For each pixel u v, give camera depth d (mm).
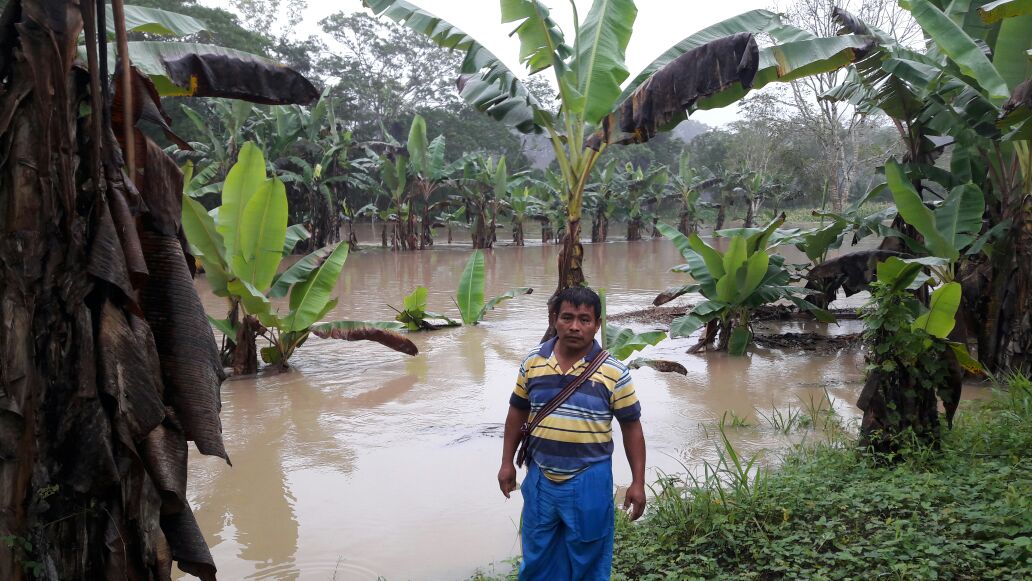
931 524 4090
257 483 5863
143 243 3094
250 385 9227
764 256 10703
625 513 4812
